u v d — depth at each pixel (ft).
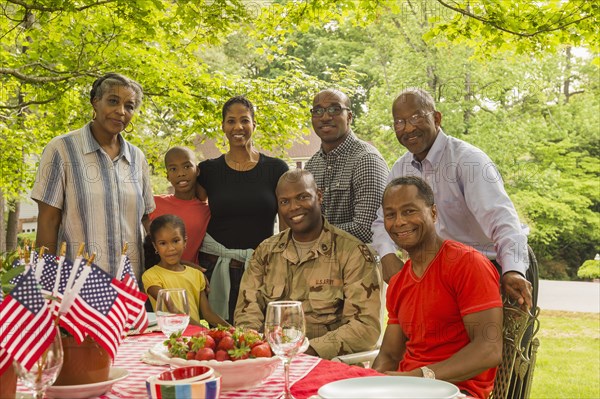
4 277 6.27
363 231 12.89
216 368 6.78
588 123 68.39
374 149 13.55
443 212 11.94
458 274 8.63
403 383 6.56
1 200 31.27
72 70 24.22
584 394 22.93
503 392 8.47
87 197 12.37
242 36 44.73
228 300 13.96
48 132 29.30
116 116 12.44
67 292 6.55
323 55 64.85
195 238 14.46
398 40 56.85
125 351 8.77
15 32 24.21
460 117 55.77
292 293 11.47
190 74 26.37
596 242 70.13
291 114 25.85
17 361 5.68
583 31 18.43
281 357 6.67
